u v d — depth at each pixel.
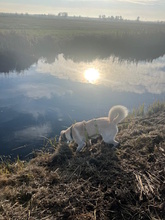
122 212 1.37
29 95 4.05
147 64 7.43
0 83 4.71
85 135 2.15
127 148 2.06
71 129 2.19
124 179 1.62
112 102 3.81
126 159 1.90
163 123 2.67
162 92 4.36
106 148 2.09
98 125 2.12
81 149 2.16
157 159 1.83
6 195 1.55
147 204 1.42
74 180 1.67
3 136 2.68
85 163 1.86
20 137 2.69
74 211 1.37
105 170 1.73
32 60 7.16
